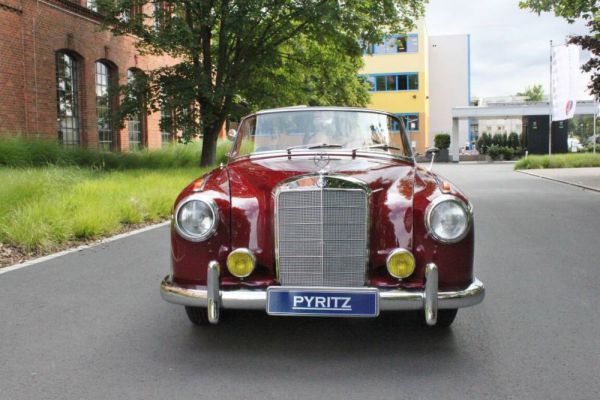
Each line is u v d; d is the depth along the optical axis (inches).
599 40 689.0
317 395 127.6
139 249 303.1
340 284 152.7
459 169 1216.2
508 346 158.9
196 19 719.1
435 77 2217.0
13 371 141.3
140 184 498.3
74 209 356.2
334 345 160.2
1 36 674.8
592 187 663.8
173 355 152.4
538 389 130.5
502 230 362.9
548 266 259.8
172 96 741.3
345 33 797.9
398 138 207.9
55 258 280.4
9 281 233.3
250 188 160.6
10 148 576.1
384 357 151.0
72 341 162.9
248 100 808.3
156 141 1064.8
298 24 821.9
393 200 155.7
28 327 175.3
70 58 818.2
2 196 345.7
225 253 153.8
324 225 151.4
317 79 1063.0
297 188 151.8
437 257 150.7
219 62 779.4
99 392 129.2
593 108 1547.7
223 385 133.2
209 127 792.9
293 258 152.8
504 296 210.5
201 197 155.1
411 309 147.6
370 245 153.5
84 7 820.6
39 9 734.5
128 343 161.5
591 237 335.6
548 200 546.3
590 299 205.9
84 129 839.1
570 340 163.3
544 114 1637.6
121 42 924.0
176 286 154.6
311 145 199.6
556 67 1141.1
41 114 743.1
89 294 213.5
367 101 1574.8
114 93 773.9
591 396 126.7
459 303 148.9
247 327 176.2
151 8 968.3
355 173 164.1
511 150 1694.1
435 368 143.3
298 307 146.6
